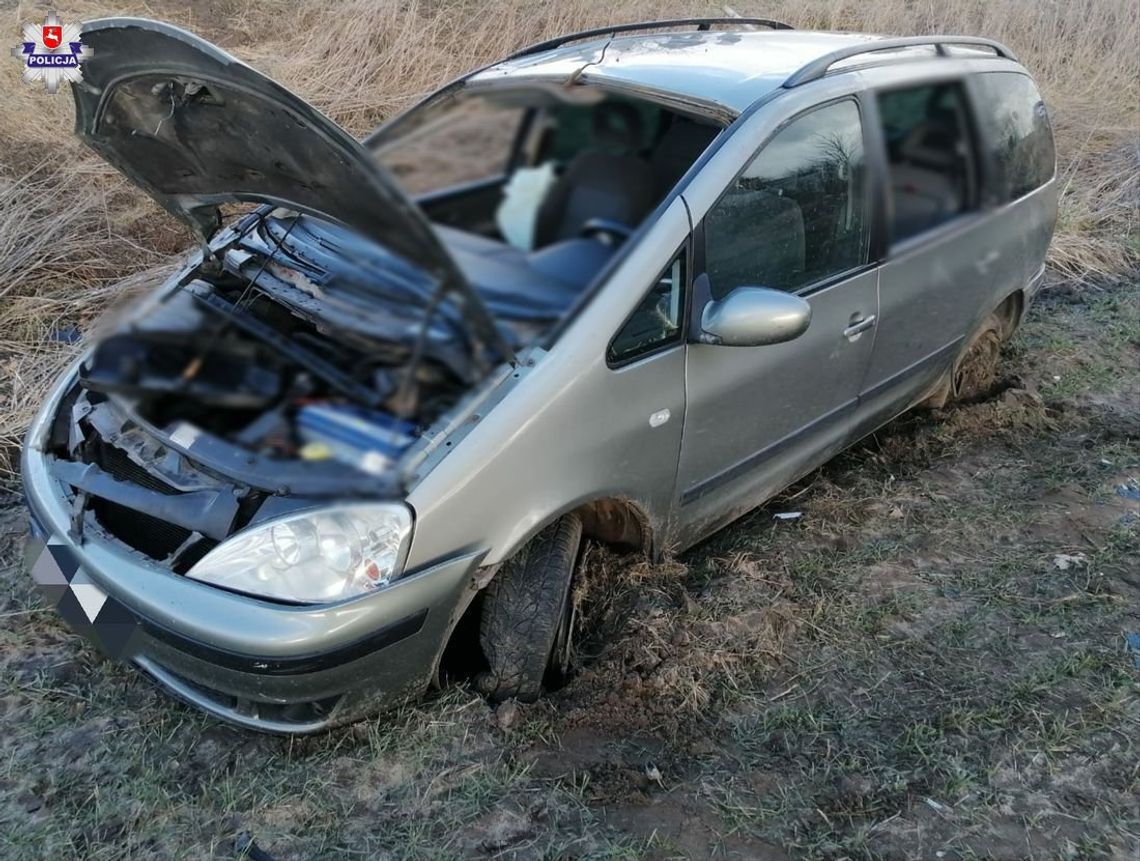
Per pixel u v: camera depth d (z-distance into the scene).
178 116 2.48
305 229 2.98
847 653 2.90
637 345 2.51
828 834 2.33
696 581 3.15
